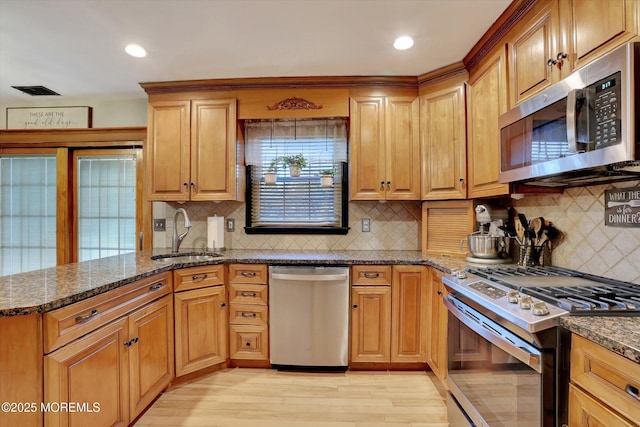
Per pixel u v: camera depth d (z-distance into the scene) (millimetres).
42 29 1841
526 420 1055
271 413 1818
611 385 814
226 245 2871
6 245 2953
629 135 953
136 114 2939
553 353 980
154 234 2910
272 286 2264
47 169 2961
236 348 2311
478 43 1974
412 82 2461
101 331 1396
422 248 2559
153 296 1815
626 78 958
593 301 1061
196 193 2570
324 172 2711
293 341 2258
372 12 1701
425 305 2189
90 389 1327
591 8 1195
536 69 1513
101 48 2057
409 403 1915
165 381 1930
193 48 2062
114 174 2953
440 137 2326
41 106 2967
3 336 1118
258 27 1833
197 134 2574
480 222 2164
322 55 2152
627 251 1338
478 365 1388
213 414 1808
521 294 1188
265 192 2869
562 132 1211
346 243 2789
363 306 2234
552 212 1776
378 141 2482
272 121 2740
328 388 2074
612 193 1407
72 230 2961
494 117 1872
